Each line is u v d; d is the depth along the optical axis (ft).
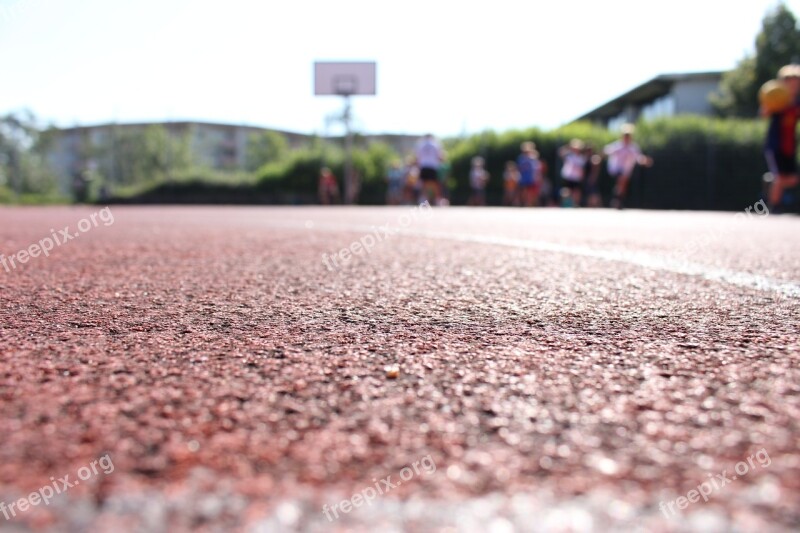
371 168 89.97
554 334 4.78
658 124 70.49
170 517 1.96
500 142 77.66
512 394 3.26
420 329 4.97
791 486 2.19
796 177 28.50
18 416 2.86
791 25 113.80
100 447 2.51
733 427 2.76
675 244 13.21
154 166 173.68
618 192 46.11
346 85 82.38
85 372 3.63
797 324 5.15
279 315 5.57
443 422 2.84
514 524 1.93
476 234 16.35
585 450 2.52
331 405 3.08
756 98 112.06
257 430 2.73
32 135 191.42
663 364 3.87
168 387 3.35
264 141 199.41
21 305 6.02
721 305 6.07
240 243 13.62
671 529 1.91
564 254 11.02
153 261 10.07
